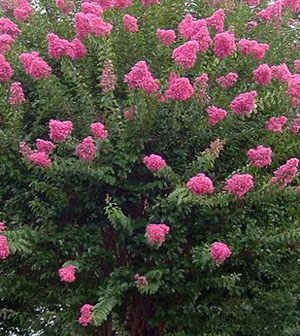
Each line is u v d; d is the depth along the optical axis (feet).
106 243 11.46
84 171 10.31
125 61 12.01
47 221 10.84
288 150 11.14
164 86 10.79
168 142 11.08
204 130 10.87
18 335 14.90
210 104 11.15
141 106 10.53
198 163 10.36
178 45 12.10
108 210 10.13
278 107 11.35
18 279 11.52
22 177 11.14
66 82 11.87
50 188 10.62
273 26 13.17
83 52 11.45
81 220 11.47
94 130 10.18
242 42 11.82
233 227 10.86
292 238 10.16
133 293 11.45
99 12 11.96
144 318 12.01
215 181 10.94
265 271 11.48
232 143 11.16
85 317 9.60
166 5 12.76
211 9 13.21
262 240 10.41
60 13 12.77
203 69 11.41
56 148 10.96
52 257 10.87
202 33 11.23
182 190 9.68
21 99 10.86
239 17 13.01
